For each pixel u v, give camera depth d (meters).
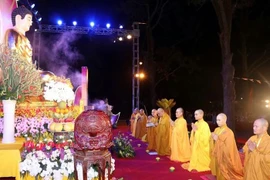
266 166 6.13
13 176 5.84
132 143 13.95
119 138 11.10
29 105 7.29
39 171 5.78
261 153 6.18
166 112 11.25
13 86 5.90
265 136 6.24
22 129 6.73
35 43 20.25
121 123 23.88
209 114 24.97
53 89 6.54
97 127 4.13
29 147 6.07
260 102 26.12
